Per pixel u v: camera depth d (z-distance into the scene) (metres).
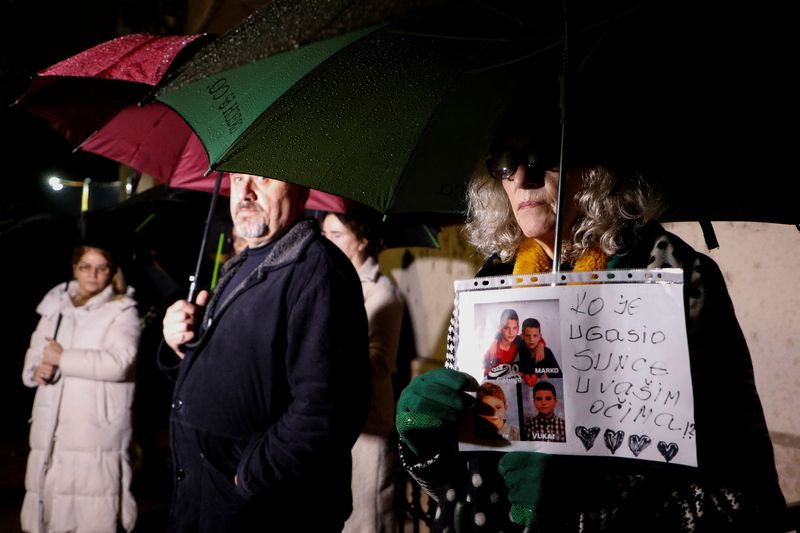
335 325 1.75
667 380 0.98
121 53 1.88
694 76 1.19
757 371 2.04
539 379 1.06
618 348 1.02
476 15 1.17
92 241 3.27
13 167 5.46
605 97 1.21
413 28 1.21
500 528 1.13
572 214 1.20
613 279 1.04
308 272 1.80
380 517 2.61
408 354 4.00
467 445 1.08
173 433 1.87
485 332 1.11
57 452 3.19
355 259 2.88
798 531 1.29
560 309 1.06
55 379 3.26
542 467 1.05
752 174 1.26
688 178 1.28
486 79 1.34
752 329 2.06
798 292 1.94
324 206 2.82
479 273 1.38
